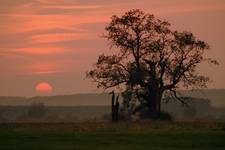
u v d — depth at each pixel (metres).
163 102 199.50
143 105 193.62
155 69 193.38
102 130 135.00
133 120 188.50
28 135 117.12
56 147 93.88
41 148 92.50
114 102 196.50
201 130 135.25
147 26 195.75
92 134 119.94
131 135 117.38
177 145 98.50
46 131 132.00
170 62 194.62
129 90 192.38
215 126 152.50
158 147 95.06
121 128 143.50
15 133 123.62
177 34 196.12
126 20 195.38
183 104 199.38
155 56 194.12
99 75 195.00
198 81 196.62
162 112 194.12
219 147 96.19
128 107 193.50
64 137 111.88
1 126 159.12
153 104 192.00
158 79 192.75
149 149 91.81
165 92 198.75
